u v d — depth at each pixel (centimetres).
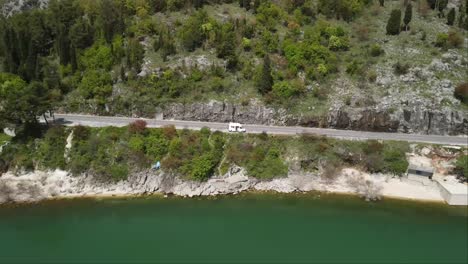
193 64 9175
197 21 9762
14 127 8112
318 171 7631
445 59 9144
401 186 7406
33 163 7662
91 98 8881
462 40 9562
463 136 8212
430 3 10700
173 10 10450
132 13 10269
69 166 7556
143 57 9281
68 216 6806
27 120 7931
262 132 8094
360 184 7394
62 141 7844
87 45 9600
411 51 9425
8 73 9006
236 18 10181
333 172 7569
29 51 9038
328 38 9788
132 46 9238
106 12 9900
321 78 8988
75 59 9188
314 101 8681
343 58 9438
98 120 8512
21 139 7938
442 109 8275
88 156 7612
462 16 10112
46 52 9788
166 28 9856
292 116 8525
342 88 8856
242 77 9062
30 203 7125
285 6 10644
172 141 7719
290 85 8756
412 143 7844
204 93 8806
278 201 7194
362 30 9994
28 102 7719
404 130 8369
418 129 8338
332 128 8506
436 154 7625
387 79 8888
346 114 8431
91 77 8906
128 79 8956
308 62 9212
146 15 10119
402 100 8469
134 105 8719
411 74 8900
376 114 8375
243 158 7656
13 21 9981
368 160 7588
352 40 9862
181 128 8219
